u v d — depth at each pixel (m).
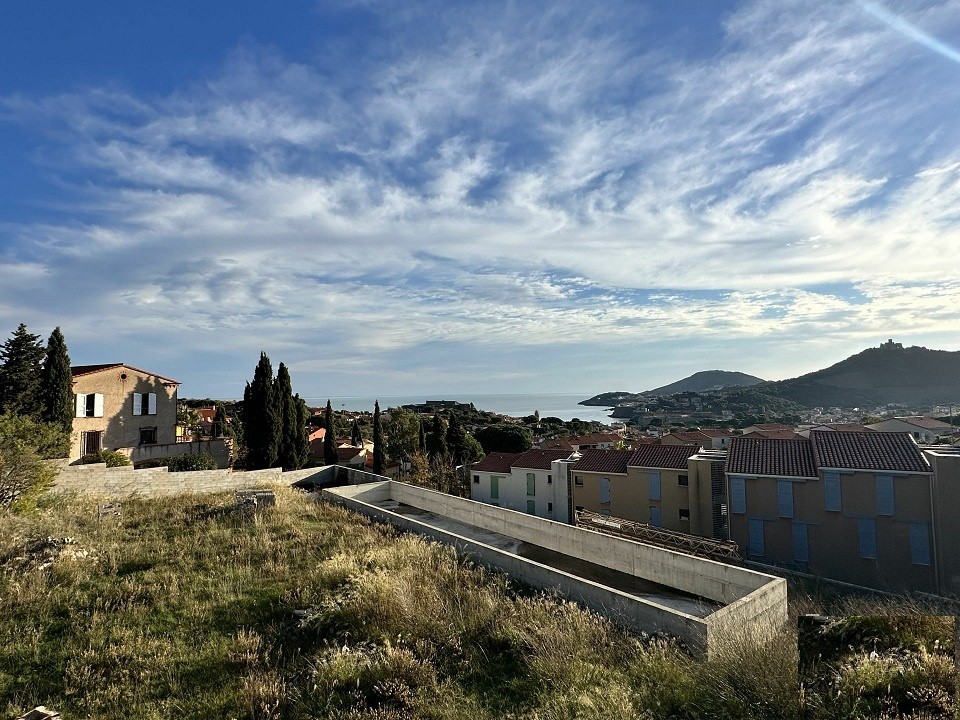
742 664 6.18
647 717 5.33
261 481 24.34
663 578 12.60
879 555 23.80
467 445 51.69
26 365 23.48
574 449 47.25
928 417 67.19
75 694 6.20
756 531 26.78
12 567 9.79
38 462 15.52
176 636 7.70
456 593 9.38
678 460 32.09
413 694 6.07
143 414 29.95
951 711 4.61
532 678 6.42
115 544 12.28
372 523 15.98
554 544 15.59
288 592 9.34
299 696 6.08
